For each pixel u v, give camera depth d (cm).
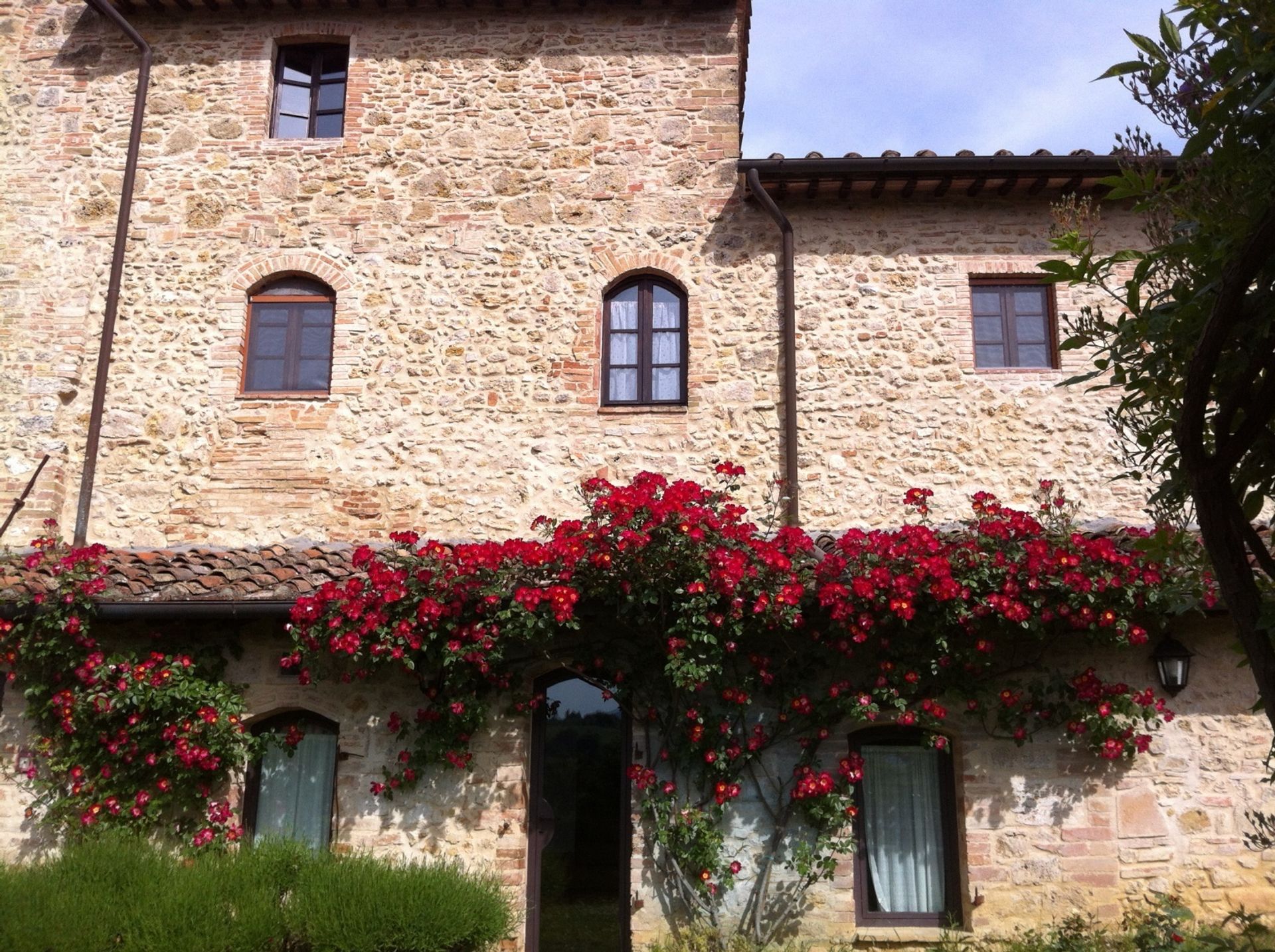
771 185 908
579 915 766
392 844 762
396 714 779
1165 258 378
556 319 920
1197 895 732
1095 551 711
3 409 891
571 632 771
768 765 756
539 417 901
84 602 759
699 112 961
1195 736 757
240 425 902
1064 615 711
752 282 923
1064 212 426
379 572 733
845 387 895
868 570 714
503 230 941
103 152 960
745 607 716
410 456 896
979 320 923
